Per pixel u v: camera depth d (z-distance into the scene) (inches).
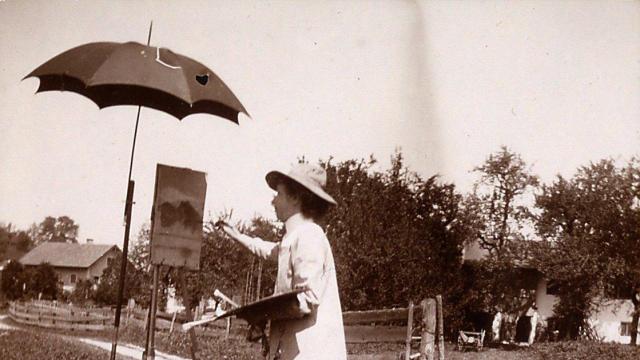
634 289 678.5
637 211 627.8
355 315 291.1
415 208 611.8
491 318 727.7
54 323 702.5
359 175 606.5
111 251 989.2
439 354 272.8
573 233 661.9
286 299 109.0
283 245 120.0
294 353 116.0
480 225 644.7
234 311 112.8
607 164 609.0
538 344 687.7
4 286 905.5
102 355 450.3
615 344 651.5
